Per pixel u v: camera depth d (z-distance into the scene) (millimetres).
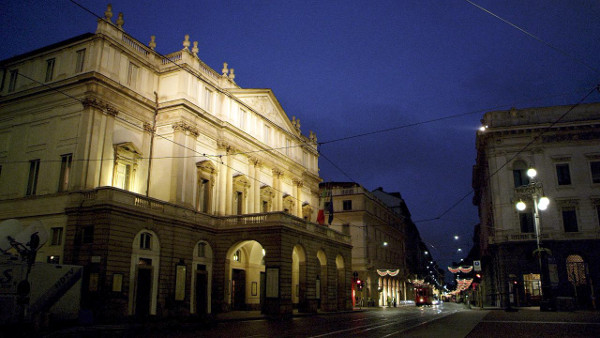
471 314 30281
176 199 29484
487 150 45688
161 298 27156
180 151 30312
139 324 22016
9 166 29109
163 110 31297
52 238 25828
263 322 24500
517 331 15734
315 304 34906
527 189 30000
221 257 32562
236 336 15656
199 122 32406
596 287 40062
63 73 28547
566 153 43375
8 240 20594
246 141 37250
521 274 41812
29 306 18562
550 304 29953
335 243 40500
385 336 15055
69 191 25750
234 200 35594
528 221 43062
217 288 32125
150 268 26797
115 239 24234
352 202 59344
